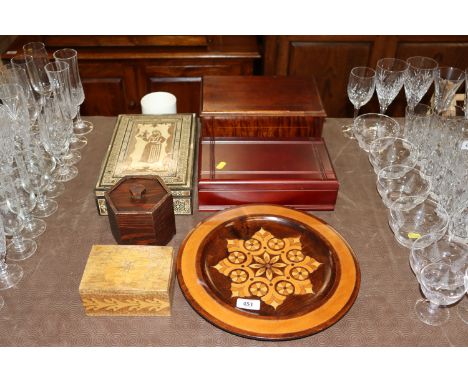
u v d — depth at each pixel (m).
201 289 1.05
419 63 1.71
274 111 1.41
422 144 1.41
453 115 1.55
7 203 1.12
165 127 1.49
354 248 1.21
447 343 1.00
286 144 1.41
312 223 1.22
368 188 1.41
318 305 1.02
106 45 2.31
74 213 1.30
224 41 2.38
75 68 1.48
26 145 1.29
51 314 1.05
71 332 1.02
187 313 1.05
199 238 1.17
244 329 0.98
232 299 1.05
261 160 1.34
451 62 2.46
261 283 1.08
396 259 1.18
